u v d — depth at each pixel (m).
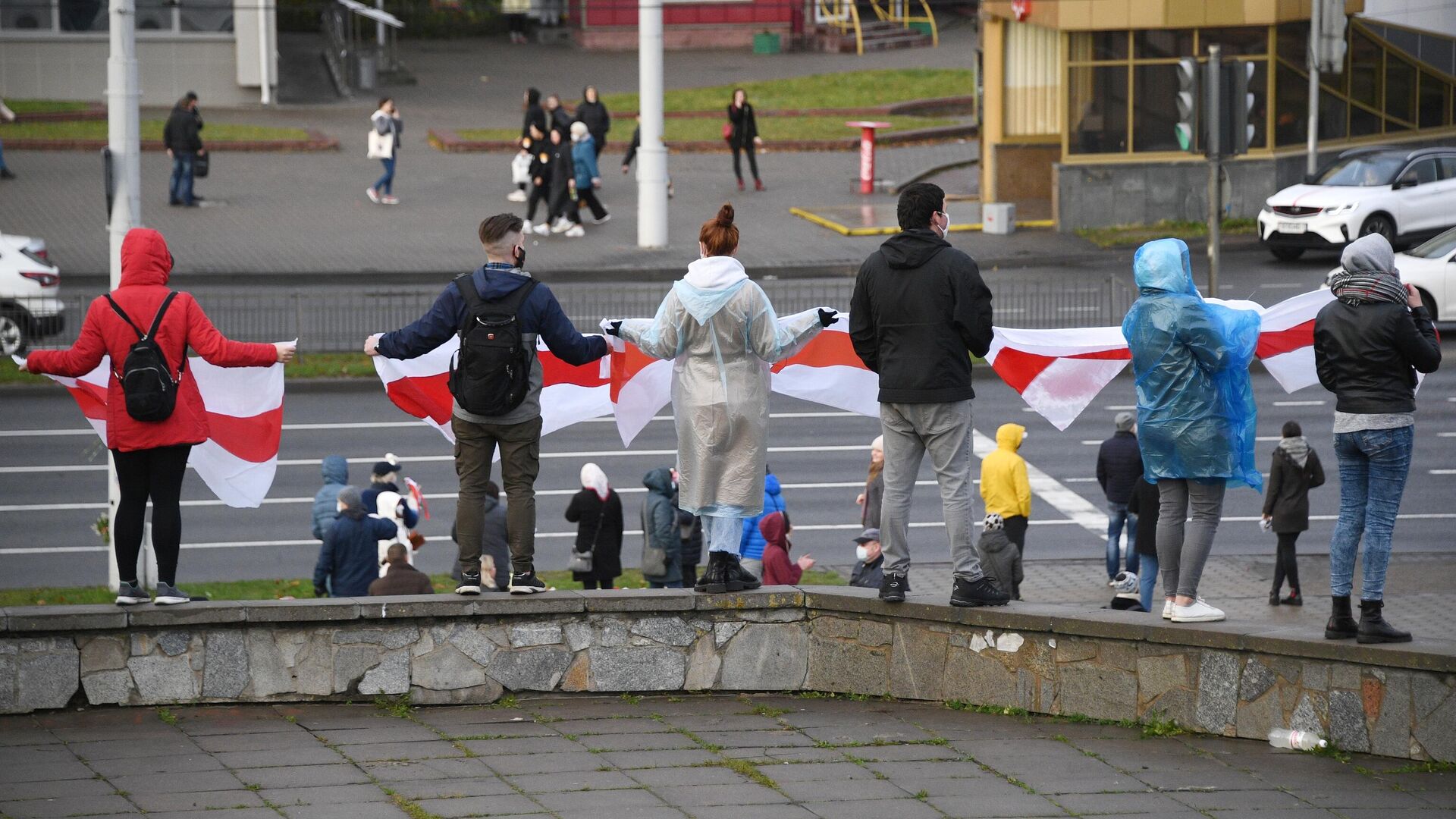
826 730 18.20
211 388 19.97
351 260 66.56
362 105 103.38
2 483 41.03
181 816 14.77
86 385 19.62
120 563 18.55
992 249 69.94
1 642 18.28
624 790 15.77
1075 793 15.77
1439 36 77.19
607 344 18.67
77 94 98.62
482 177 84.44
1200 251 69.62
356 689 19.08
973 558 18.94
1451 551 35.53
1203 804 15.42
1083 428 47.25
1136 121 73.69
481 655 19.28
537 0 133.75
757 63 123.38
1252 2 71.88
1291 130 74.88
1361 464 16.98
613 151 91.62
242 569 34.06
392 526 28.77
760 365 18.70
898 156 93.38
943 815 15.06
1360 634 17.02
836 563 35.06
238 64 100.19
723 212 18.38
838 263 65.81
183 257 66.50
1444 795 15.61
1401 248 65.50
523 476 18.97
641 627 19.67
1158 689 18.19
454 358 18.39
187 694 18.78
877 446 28.58
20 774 16.11
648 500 30.62
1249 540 37.31
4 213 73.12
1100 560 35.44
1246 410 18.03
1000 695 19.11
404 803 15.22
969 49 130.38
